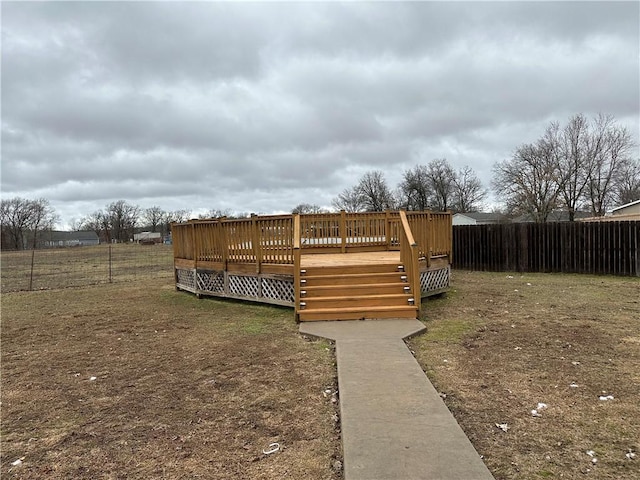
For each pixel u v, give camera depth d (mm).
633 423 3041
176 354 5238
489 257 13852
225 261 8766
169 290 11266
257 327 6469
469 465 2422
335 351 4957
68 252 39000
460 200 62938
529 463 2527
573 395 3572
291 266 7430
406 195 64250
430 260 8477
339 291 7035
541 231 13070
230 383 4117
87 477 2553
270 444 2867
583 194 36125
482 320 6543
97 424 3307
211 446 2873
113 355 5309
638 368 4227
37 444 3008
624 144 34938
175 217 88750
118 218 85062
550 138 36469
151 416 3418
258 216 7918
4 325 7367
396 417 3074
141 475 2545
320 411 3389
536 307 7492
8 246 67250
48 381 4391
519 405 3385
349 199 69938
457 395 3609
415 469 2377
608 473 2412
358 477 2301
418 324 6098
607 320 6367
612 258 12031
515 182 37938
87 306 9148
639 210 23469
